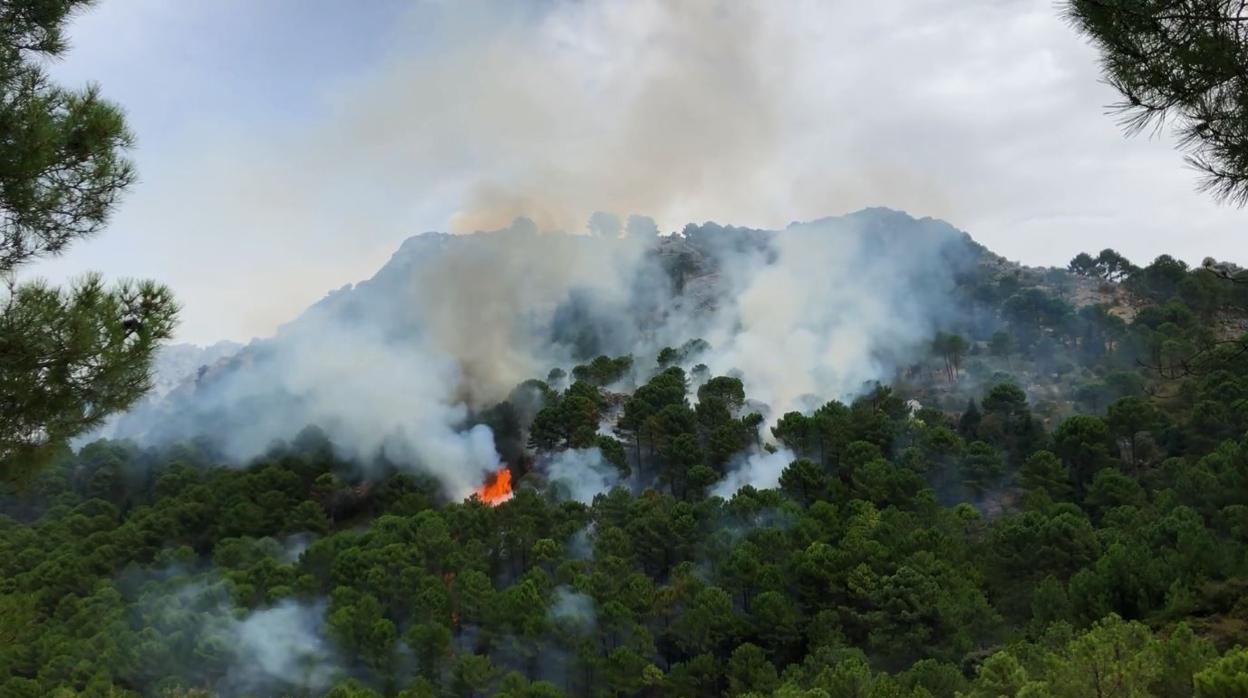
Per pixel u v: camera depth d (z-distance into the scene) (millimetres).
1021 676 41062
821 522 98875
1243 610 58938
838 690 55844
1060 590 69750
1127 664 36125
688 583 87250
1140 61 13469
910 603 75438
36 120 18641
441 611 88562
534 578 90750
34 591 110938
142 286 20672
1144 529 79750
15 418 18547
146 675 83000
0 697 77250
